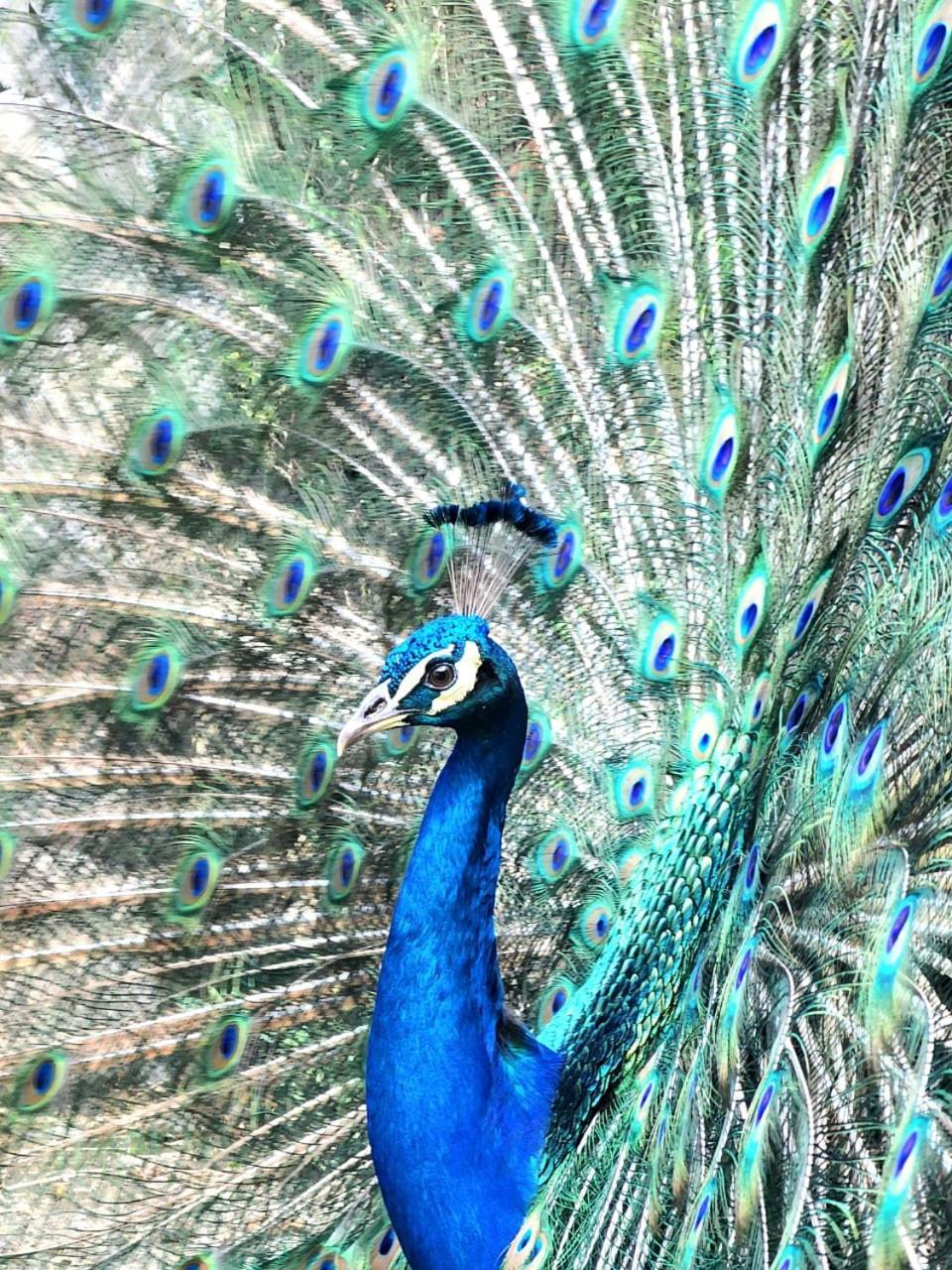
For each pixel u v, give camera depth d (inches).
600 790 45.0
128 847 41.3
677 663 45.4
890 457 46.1
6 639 40.0
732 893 42.9
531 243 44.3
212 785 41.9
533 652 44.9
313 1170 42.2
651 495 45.6
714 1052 40.4
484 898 38.1
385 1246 42.9
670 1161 39.0
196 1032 41.6
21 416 39.7
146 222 40.1
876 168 45.1
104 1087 40.8
